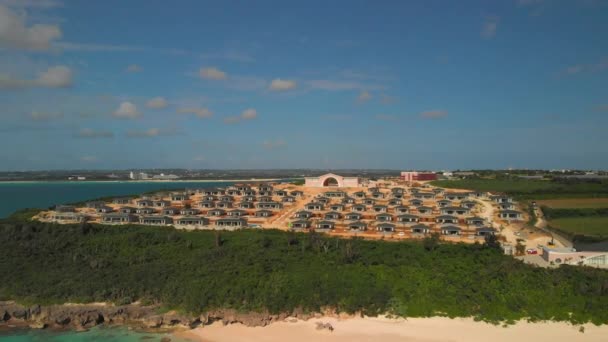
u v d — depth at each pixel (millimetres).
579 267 93938
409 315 81875
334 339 75688
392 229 130500
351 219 145500
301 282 89875
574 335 74688
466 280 89125
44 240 113062
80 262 103125
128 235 115312
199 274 95312
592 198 170250
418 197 175750
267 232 124812
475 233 125750
